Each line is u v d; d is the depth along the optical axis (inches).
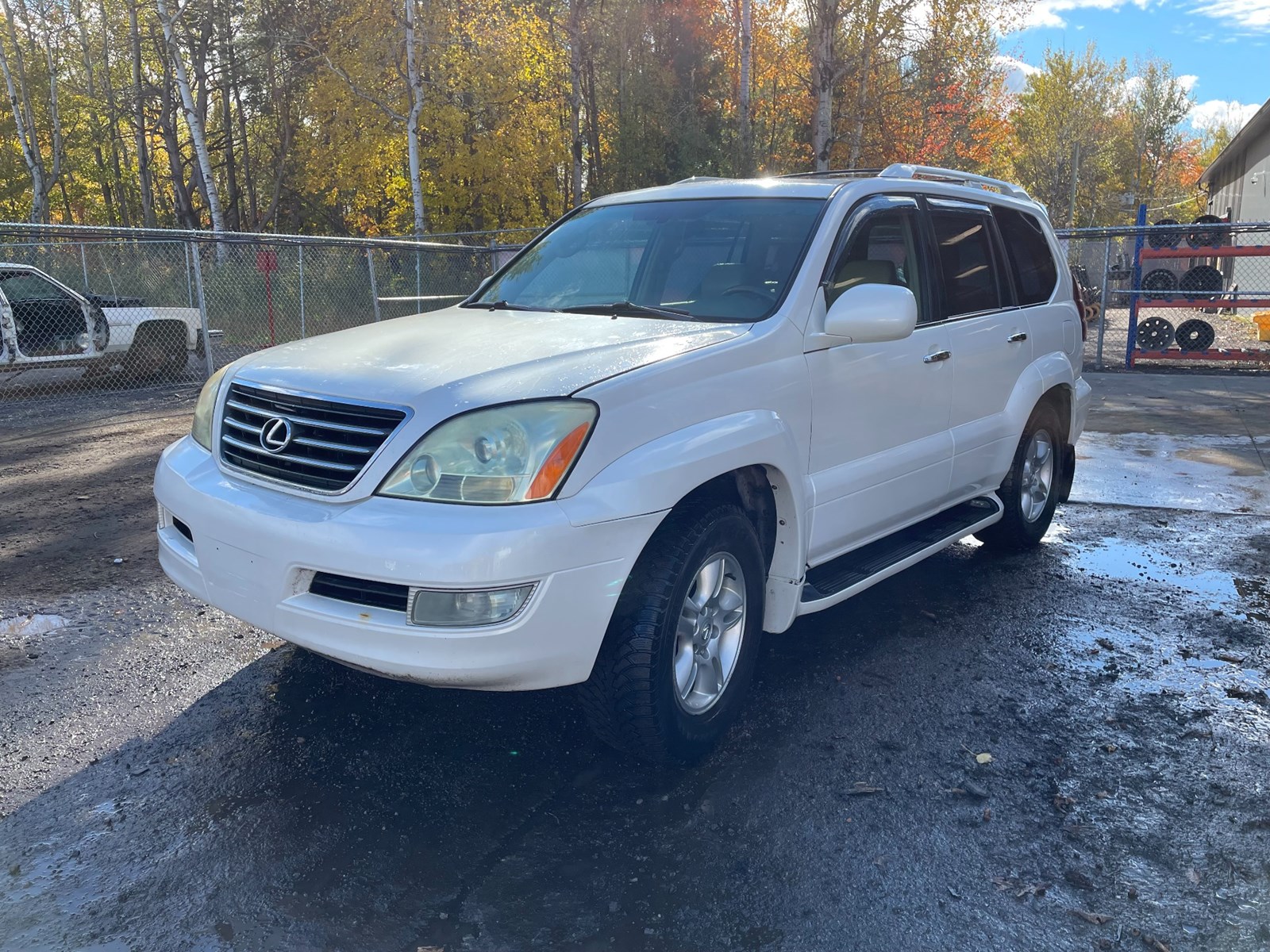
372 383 112.7
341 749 128.1
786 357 134.8
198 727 133.6
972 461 183.8
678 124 935.0
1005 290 198.4
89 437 355.6
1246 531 237.5
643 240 160.4
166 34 854.5
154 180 1753.2
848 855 105.8
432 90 1011.9
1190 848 108.0
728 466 119.4
